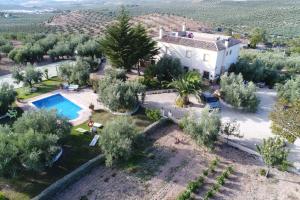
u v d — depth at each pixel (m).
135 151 25.89
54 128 23.97
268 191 22.03
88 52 53.62
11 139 21.48
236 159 25.73
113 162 24.06
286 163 23.58
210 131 25.88
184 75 36.78
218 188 21.86
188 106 35.50
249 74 45.50
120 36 41.09
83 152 25.17
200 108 35.06
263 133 30.14
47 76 43.75
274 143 22.98
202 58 43.47
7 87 32.78
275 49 82.69
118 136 23.75
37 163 20.47
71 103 35.97
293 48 78.31
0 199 19.05
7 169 19.91
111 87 32.19
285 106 33.78
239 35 101.69
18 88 39.56
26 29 114.25
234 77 38.81
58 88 40.34
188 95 37.12
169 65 41.81
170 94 39.69
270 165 22.72
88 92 39.28
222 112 34.84
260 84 44.78
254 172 24.09
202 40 44.69
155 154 25.84
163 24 131.75
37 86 40.78
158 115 31.27
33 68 40.16
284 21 150.38
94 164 23.50
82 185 21.56
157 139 28.27
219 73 44.47
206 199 20.45
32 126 23.23
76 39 60.62
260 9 199.62
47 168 22.80
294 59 56.94
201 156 25.89
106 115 32.12
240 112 35.12
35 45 55.47
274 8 198.25
